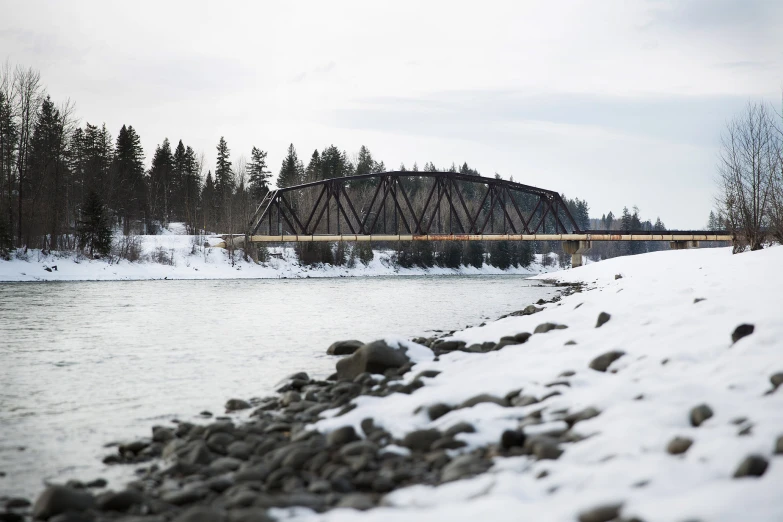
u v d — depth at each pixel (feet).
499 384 26.89
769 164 96.07
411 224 378.12
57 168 212.84
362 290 155.53
